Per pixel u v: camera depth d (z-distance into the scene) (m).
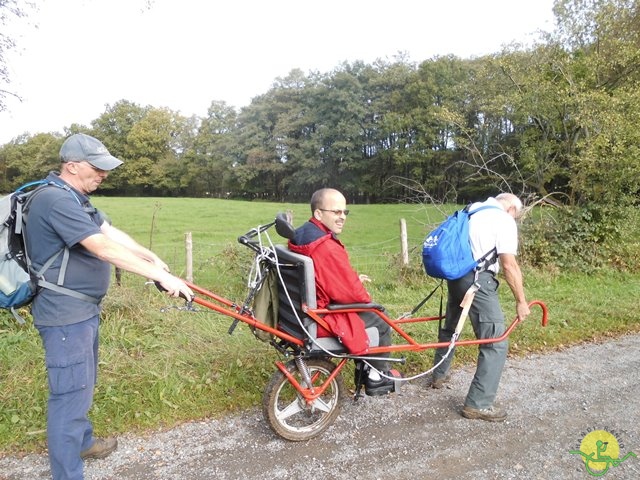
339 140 54.81
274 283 3.37
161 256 10.34
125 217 24.12
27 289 2.53
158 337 4.97
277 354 4.60
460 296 3.88
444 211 11.77
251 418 3.74
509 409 3.98
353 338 3.31
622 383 4.51
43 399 3.72
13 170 68.56
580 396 4.23
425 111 46.84
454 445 3.43
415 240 11.55
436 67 47.34
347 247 12.64
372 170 55.19
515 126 13.04
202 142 67.12
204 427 3.60
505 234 3.69
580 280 8.87
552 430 3.65
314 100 58.28
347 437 3.51
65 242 2.54
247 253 7.47
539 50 12.24
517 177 12.25
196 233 17.44
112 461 3.15
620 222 10.13
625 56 11.30
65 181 2.73
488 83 13.67
